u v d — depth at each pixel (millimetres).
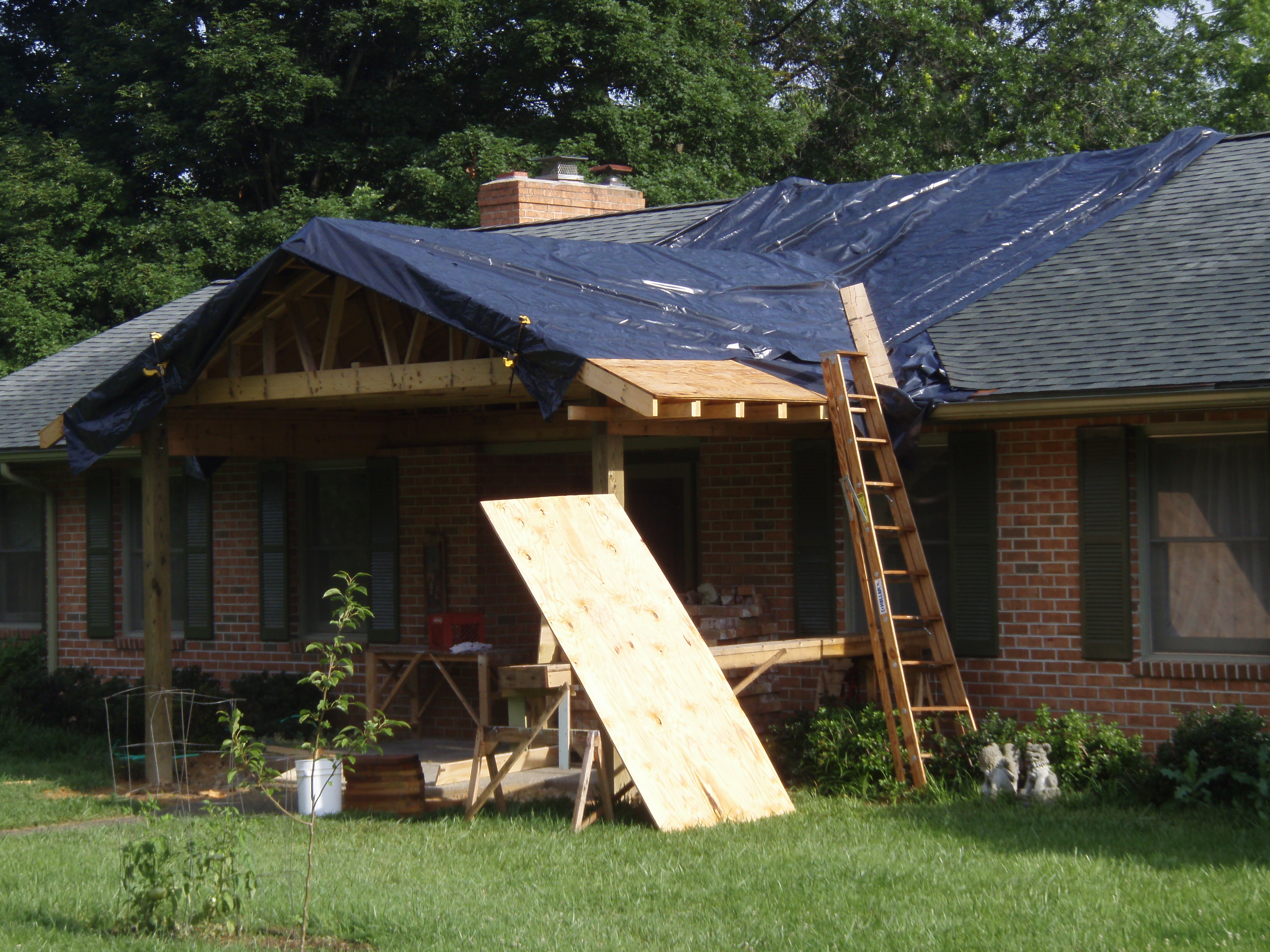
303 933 6328
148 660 11156
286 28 27859
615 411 9430
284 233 26375
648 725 8805
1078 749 9688
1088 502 10445
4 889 7602
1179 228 12133
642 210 16844
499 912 6910
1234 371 9492
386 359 10438
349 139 28609
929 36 30312
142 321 18000
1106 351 10328
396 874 7750
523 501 9094
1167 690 10156
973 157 29734
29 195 26422
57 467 16172
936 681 11047
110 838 8992
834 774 9922
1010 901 6879
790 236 14219
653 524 13531
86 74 29656
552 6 27641
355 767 9797
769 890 7211
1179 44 30828
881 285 12586
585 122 26922
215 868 6848
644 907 6980
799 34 33031
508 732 9148
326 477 14742
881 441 9883
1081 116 29750
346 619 6852
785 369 10359
